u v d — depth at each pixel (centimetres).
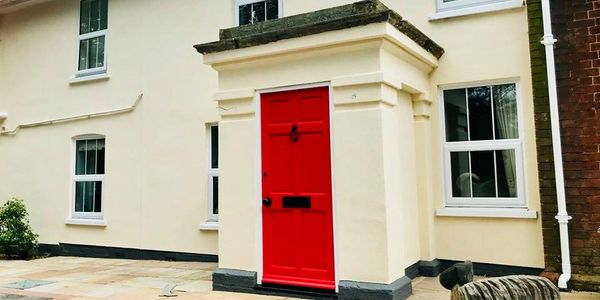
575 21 559
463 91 652
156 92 877
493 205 618
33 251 954
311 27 528
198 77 838
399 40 528
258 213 568
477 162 637
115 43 933
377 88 507
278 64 570
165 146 859
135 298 558
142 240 866
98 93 941
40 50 1028
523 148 603
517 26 611
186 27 859
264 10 805
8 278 703
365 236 504
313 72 545
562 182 545
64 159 972
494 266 605
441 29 656
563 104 559
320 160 540
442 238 637
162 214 851
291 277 544
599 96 542
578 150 548
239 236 575
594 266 531
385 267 492
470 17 638
